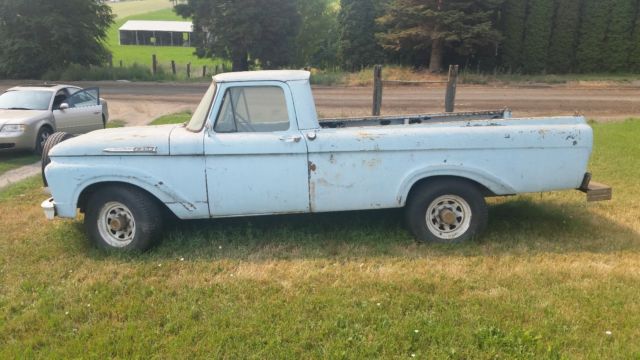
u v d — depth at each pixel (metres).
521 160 5.20
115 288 4.53
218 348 3.60
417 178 5.21
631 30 26.80
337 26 34.22
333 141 5.13
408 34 26.34
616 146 9.99
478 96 19.22
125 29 74.62
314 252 5.24
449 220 5.34
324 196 5.24
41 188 8.23
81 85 26.39
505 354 3.48
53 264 5.12
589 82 23.23
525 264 4.88
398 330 3.75
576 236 5.59
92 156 5.25
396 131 5.18
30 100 11.92
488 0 25.67
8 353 3.63
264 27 29.47
